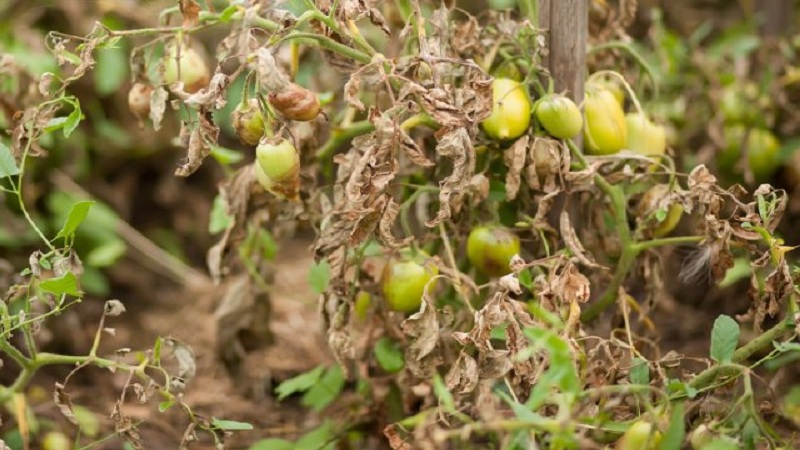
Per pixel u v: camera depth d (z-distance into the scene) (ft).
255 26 6.22
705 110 8.03
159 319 8.74
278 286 9.08
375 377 6.98
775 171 7.86
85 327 8.56
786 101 7.83
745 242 6.34
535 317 6.16
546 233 6.53
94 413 7.49
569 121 6.23
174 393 7.67
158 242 9.61
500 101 6.23
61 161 8.75
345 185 6.34
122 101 9.11
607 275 6.66
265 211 6.81
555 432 5.44
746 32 8.64
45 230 8.54
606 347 6.14
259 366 7.94
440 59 6.01
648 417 5.90
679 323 8.14
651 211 6.46
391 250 6.44
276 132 6.14
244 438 7.30
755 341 6.10
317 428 7.15
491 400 6.17
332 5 6.14
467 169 6.02
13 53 7.86
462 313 6.55
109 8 8.36
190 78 6.45
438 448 6.10
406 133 6.29
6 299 6.28
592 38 6.93
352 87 6.00
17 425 7.04
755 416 5.81
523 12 6.62
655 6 9.41
